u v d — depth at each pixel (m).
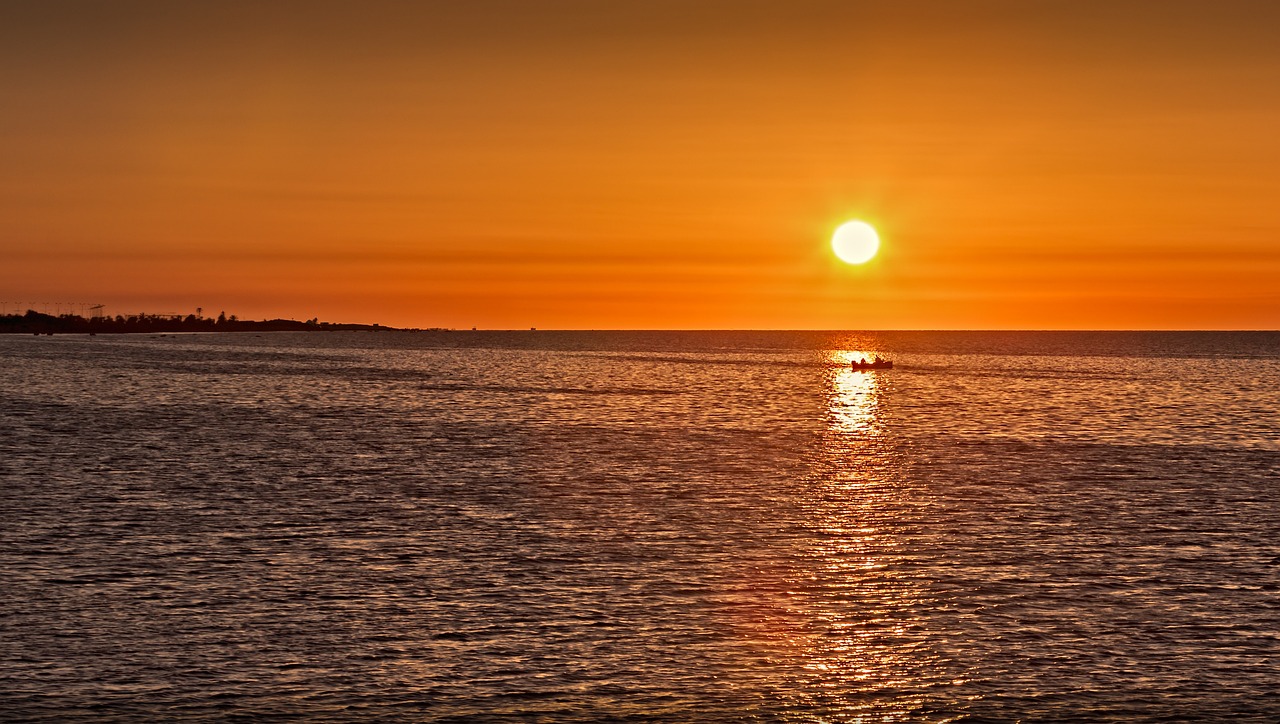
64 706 26.91
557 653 30.77
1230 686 28.69
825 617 34.12
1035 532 46.88
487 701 27.56
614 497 55.25
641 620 33.69
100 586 36.69
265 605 34.75
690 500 54.56
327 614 33.91
